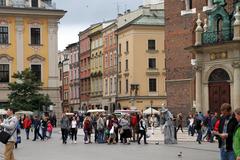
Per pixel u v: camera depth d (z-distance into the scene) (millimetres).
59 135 58438
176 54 59281
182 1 58625
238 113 15406
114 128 42562
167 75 60625
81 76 124812
